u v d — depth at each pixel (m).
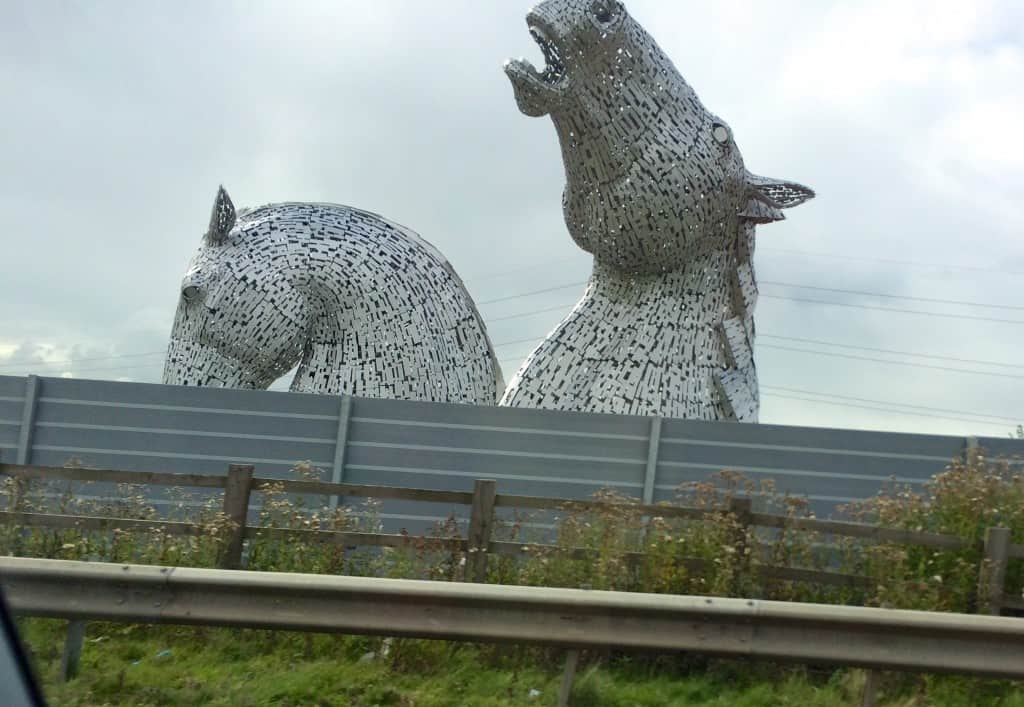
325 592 4.50
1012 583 6.08
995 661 4.45
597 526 6.06
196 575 4.52
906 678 5.01
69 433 8.57
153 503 8.48
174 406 8.62
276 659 5.06
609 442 8.57
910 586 5.68
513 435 8.60
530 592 4.47
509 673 4.96
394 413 8.62
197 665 4.95
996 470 8.00
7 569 4.50
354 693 4.66
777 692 4.96
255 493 8.45
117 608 4.54
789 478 8.51
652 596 4.48
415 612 4.51
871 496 8.50
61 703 4.33
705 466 8.52
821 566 6.34
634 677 5.08
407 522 8.49
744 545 5.96
